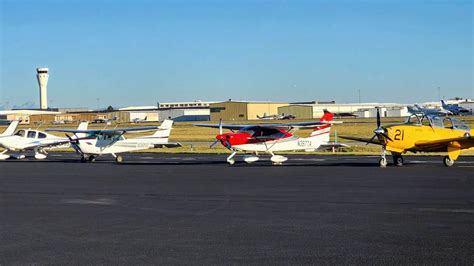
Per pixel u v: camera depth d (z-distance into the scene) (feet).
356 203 52.95
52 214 48.80
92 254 34.01
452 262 30.99
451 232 39.04
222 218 45.98
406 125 95.66
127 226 42.93
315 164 101.55
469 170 86.17
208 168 96.17
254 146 106.22
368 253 33.35
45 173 89.81
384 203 52.60
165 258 32.89
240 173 85.46
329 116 113.50
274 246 35.58
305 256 32.89
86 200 57.31
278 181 73.20
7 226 43.34
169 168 97.45
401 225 41.81
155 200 56.85
